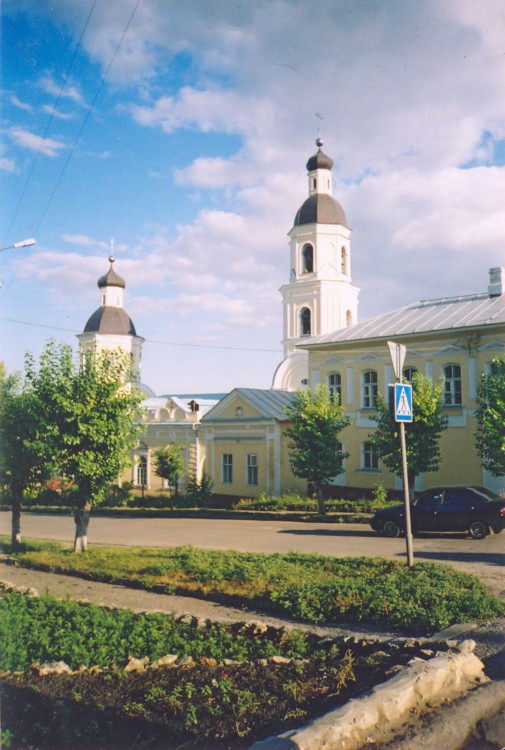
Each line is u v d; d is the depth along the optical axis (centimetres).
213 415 4022
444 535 1909
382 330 3200
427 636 809
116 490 4044
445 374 2953
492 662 704
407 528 1182
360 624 877
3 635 788
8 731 527
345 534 2102
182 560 1362
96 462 1769
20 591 1141
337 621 898
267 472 3669
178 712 568
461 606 888
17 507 2028
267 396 3903
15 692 624
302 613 917
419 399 2461
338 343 3284
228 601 1038
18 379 2067
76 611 912
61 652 732
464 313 3020
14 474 1988
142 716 562
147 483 4444
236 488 3838
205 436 4053
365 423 3222
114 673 669
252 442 3762
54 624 848
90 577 1293
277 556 1379
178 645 757
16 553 1711
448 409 2909
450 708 577
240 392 3841
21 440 1967
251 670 671
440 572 1112
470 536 1848
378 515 1977
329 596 956
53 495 4103
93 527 2845
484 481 2784
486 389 2253
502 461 2186
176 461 3853
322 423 2773
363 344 3222
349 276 4875
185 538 2183
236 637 800
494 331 2784
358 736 519
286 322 4847
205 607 1013
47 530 2756
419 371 3017
